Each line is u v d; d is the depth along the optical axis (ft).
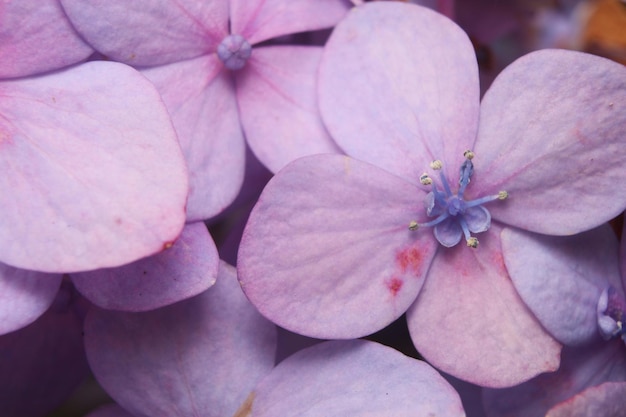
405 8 0.46
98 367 0.45
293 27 0.47
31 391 0.48
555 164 0.45
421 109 0.45
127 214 0.41
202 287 0.43
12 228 0.42
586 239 0.46
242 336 0.45
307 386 0.45
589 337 0.46
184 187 0.41
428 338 0.45
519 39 0.51
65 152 0.43
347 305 0.44
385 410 0.44
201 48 0.46
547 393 0.46
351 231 0.44
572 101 0.45
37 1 0.43
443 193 0.45
